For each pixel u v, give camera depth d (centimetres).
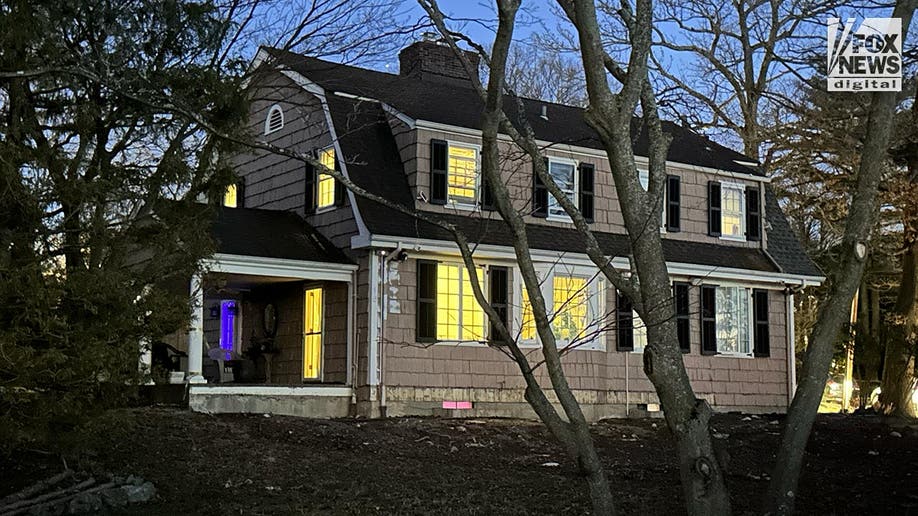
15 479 1075
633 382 2064
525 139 773
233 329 2172
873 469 1488
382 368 1767
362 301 1814
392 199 1869
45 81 1030
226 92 1089
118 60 1057
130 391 1024
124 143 1091
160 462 1188
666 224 2202
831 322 841
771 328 2300
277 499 1071
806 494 1230
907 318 2055
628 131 782
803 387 839
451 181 1947
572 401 731
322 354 1895
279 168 2152
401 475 1234
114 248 1025
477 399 1866
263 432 1431
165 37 1136
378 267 1792
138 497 1039
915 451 1648
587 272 2000
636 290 772
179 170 1062
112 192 1010
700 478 739
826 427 1914
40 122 1043
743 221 2356
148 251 1278
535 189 2003
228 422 1477
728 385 2202
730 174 2322
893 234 2878
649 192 782
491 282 1906
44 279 900
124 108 1050
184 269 1098
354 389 1794
